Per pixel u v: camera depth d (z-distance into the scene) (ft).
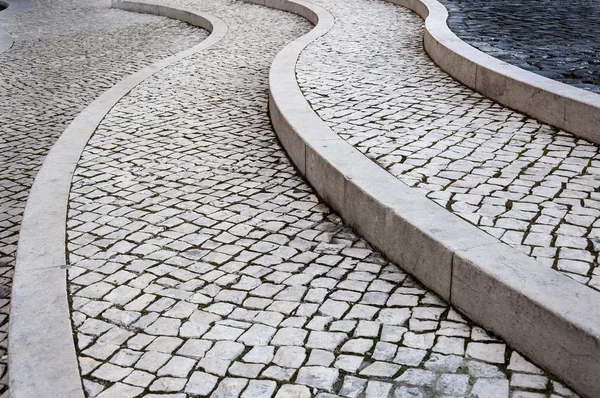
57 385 10.03
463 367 10.08
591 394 9.25
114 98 27.22
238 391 9.84
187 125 23.32
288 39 38.86
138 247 14.46
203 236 14.87
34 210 16.33
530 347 10.12
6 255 15.42
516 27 30.83
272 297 12.32
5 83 33.12
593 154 16.29
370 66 26.71
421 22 37.14
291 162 19.31
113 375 10.36
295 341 10.97
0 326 12.60
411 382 9.80
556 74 21.93
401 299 12.05
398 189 14.17
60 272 13.41
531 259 11.14
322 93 22.82
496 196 14.07
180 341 11.14
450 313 11.55
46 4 65.31
